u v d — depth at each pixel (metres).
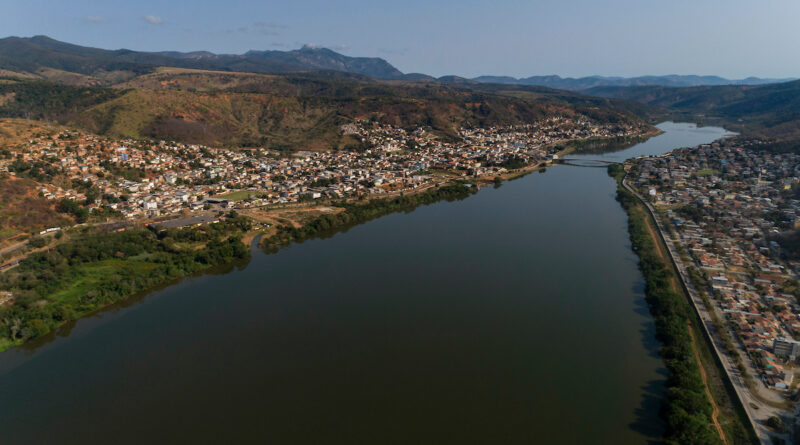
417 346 166.62
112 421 132.88
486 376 149.38
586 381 145.25
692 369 142.75
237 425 130.38
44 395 144.38
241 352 165.38
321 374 152.25
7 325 175.38
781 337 157.00
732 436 117.38
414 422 130.12
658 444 119.44
